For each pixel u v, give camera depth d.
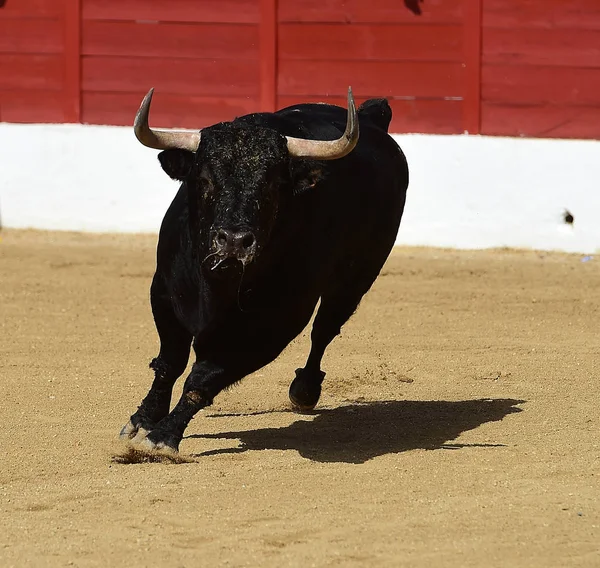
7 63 56.66
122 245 52.69
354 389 29.20
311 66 55.38
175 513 18.92
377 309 40.09
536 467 21.95
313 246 22.34
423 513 18.95
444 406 27.34
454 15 54.12
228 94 55.91
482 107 54.41
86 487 20.39
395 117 54.94
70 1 56.09
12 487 20.53
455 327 37.12
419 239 53.88
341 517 18.73
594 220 52.56
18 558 16.94
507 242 53.38
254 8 55.31
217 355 22.08
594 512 19.09
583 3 53.50
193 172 21.11
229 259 19.67
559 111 53.94
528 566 16.64
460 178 53.47
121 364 31.36
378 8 54.62
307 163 21.31
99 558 16.91
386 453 23.12
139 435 23.36
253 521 18.50
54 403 26.84
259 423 25.83
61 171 55.72
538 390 28.77
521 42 53.91
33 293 42.22
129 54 56.12
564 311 39.84
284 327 22.31
